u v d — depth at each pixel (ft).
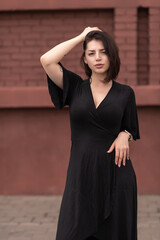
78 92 9.00
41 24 20.51
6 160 20.59
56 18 20.45
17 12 20.47
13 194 20.68
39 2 20.01
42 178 20.62
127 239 8.93
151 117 20.11
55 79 9.04
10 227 15.48
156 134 20.16
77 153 8.97
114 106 8.79
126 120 9.16
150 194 20.33
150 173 20.29
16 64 20.66
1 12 20.48
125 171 9.00
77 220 8.73
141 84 20.51
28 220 16.40
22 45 20.61
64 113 20.39
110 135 8.92
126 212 8.92
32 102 19.97
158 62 20.10
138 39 20.39
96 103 8.86
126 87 9.11
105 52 8.66
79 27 20.40
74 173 8.95
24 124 20.49
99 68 8.69
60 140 20.45
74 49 20.36
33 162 20.57
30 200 19.63
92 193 8.83
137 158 20.29
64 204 9.00
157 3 19.89
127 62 20.15
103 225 8.93
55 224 15.84
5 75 20.70
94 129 8.85
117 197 8.89
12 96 19.98
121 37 20.07
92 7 19.93
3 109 20.44
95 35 8.72
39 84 20.65
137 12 20.06
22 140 20.54
